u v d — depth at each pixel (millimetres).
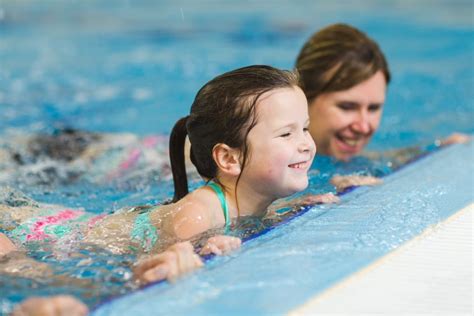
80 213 3090
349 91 3686
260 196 2762
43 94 5746
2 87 5949
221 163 2721
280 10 9523
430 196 2885
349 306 1867
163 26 8625
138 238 2611
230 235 2537
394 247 2287
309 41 4004
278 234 2490
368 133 3816
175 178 2928
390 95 5820
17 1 10023
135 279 2152
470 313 1846
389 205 2791
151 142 4316
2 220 2928
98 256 2436
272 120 2637
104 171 3830
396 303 1887
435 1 9898
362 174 3482
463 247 2281
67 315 1848
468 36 7820
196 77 6312
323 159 3795
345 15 9102
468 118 5090
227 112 2674
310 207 2844
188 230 2568
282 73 2775
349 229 2494
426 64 6754
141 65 6766
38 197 3410
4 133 4609
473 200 2791
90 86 6055
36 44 7613
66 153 4160
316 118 3799
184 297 1943
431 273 2086
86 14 9344
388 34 8016
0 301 2035
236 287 1987
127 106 5426
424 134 4668
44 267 2320
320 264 2145
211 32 8234
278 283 2004
